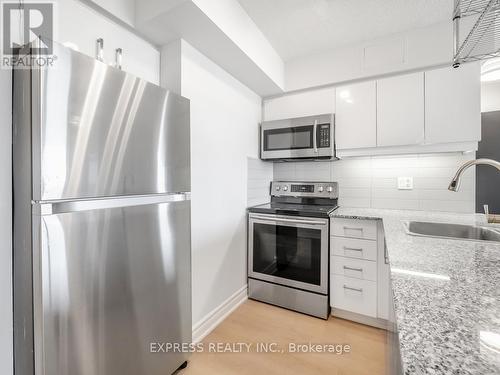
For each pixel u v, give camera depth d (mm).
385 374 1387
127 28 1414
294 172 2711
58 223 835
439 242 1042
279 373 1412
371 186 2336
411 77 1916
